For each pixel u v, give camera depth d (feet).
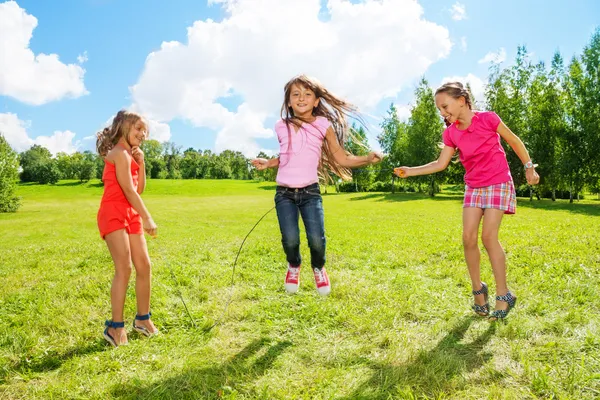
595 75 90.48
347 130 12.25
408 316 12.12
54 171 316.19
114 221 11.03
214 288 16.07
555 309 11.95
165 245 29.48
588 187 98.63
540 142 103.35
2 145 114.11
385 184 193.26
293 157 11.23
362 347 9.92
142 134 11.58
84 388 8.47
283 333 11.21
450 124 12.16
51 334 11.47
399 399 7.66
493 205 11.35
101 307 14.01
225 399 7.87
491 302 13.07
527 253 20.56
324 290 11.29
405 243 26.73
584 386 7.75
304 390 8.15
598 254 19.65
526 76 112.78
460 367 8.70
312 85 11.48
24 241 40.27
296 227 10.99
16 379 9.02
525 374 8.30
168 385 8.38
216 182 297.94
